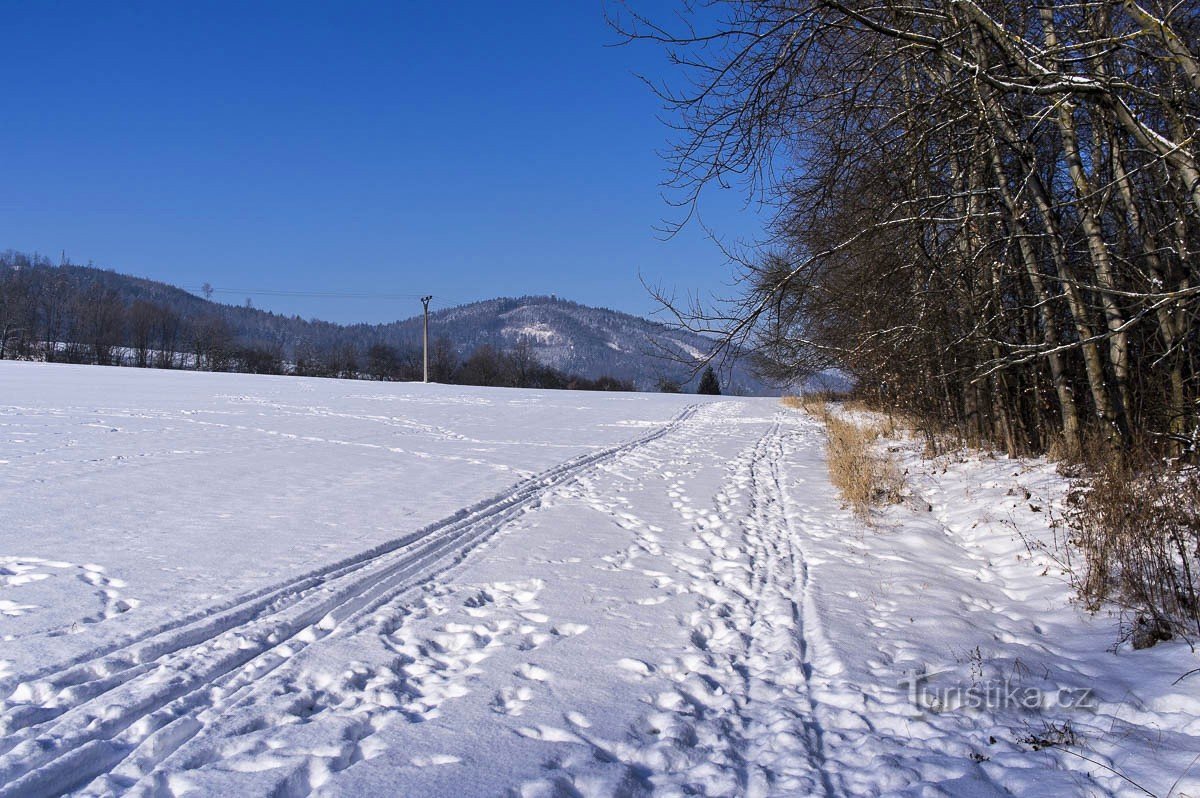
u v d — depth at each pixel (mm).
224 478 12750
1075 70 7176
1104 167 9172
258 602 6348
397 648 5562
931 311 10305
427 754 3982
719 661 5473
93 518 9383
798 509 11406
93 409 24281
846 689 4926
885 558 8422
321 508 10523
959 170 9195
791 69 7094
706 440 22688
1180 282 9367
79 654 5109
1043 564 7512
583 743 4156
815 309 10031
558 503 11750
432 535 9133
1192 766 3688
